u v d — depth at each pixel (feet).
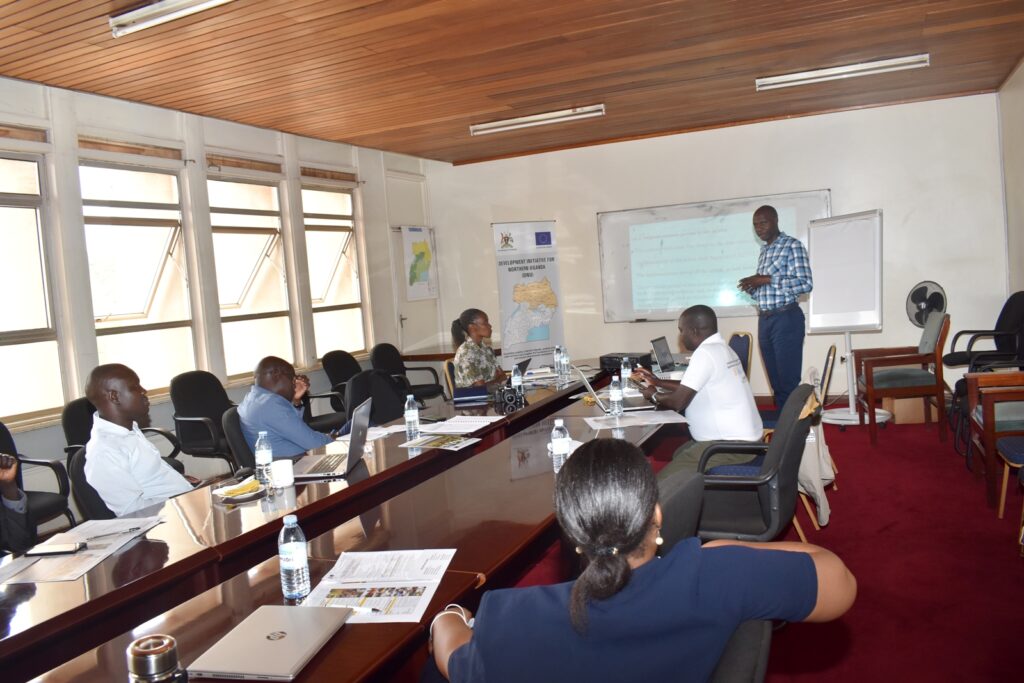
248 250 22.26
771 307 18.72
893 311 24.68
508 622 3.82
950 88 22.66
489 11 12.75
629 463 3.90
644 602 3.63
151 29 12.62
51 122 16.63
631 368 19.19
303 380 12.98
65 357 17.06
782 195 25.54
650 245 27.40
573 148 28.09
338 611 5.31
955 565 11.20
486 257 29.86
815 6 13.78
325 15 12.48
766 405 25.08
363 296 26.76
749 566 3.72
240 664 4.63
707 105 22.35
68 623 5.79
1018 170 21.02
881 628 9.50
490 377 17.78
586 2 12.64
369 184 27.02
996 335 20.16
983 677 8.17
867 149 24.49
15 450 13.99
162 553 7.04
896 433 19.93
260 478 9.62
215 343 20.63
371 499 9.39
